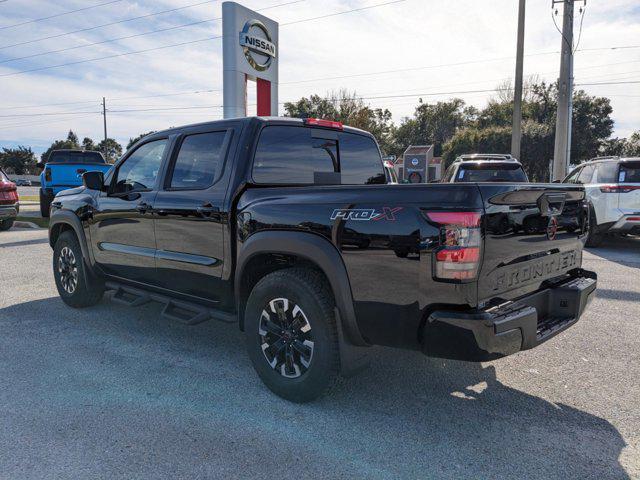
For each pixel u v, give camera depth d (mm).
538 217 3078
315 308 3049
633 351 4184
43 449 2705
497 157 11992
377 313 2838
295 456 2656
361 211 2869
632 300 5762
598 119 52531
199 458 2633
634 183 9031
